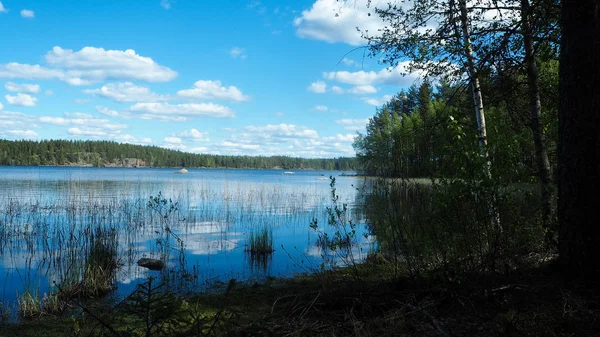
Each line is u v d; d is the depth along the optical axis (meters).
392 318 3.42
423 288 4.21
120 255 9.34
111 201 19.78
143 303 2.31
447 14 7.85
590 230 4.23
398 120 49.91
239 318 2.81
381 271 6.39
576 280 4.16
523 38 7.16
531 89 7.23
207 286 6.67
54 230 12.20
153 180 46.50
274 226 13.95
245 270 7.92
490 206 4.62
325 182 52.75
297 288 6.12
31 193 24.70
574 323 3.07
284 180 59.31
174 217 15.73
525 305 3.46
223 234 12.40
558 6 5.81
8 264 8.46
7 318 5.21
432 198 5.39
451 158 4.93
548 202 5.16
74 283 6.65
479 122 7.53
